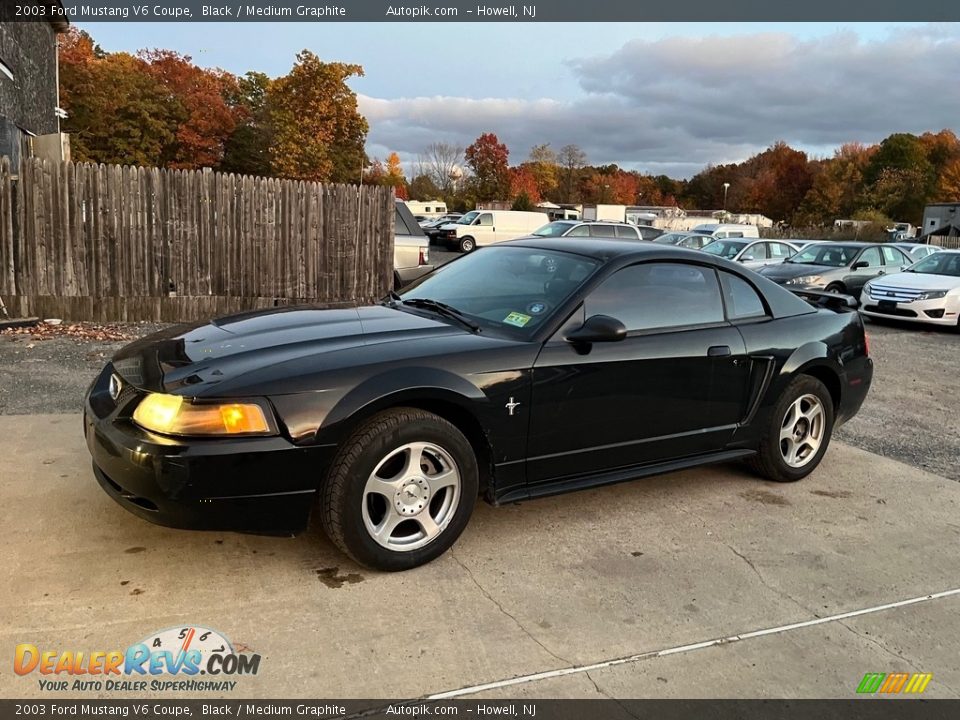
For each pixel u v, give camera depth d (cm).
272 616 285
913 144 7862
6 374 624
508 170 7219
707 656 276
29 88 1666
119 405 314
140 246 906
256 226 970
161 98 4347
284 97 4834
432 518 334
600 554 354
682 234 2298
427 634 279
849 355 484
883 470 500
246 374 302
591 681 257
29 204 849
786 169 7625
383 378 312
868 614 313
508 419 342
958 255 1286
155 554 327
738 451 442
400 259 1152
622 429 382
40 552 322
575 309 370
